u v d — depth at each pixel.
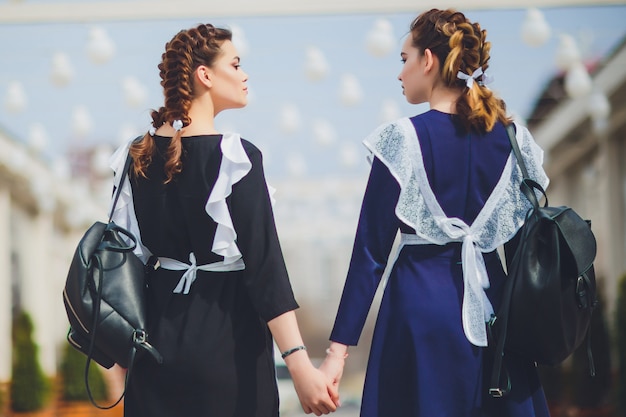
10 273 15.12
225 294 2.61
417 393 2.49
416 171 2.61
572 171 15.16
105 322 2.52
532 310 2.42
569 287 2.45
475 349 2.51
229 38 2.75
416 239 2.62
